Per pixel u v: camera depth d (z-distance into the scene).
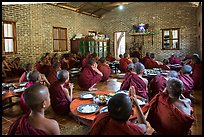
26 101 1.43
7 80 6.73
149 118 1.97
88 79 5.65
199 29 8.71
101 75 5.89
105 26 13.04
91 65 5.78
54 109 3.52
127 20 12.20
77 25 10.98
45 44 8.98
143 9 11.57
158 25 11.23
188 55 9.47
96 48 11.34
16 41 7.76
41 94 1.44
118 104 1.29
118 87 6.27
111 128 1.29
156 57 11.41
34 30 8.41
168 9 10.86
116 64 9.09
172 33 10.93
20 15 7.84
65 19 10.11
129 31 12.17
